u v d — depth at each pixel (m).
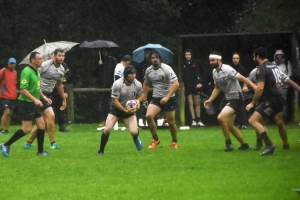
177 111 52.44
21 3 64.69
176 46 70.88
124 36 69.19
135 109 31.31
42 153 31.55
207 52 52.25
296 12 56.31
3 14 64.25
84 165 28.08
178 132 43.84
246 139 38.34
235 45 51.88
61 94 34.69
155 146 34.06
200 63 48.78
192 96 48.91
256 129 30.34
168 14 69.94
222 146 34.78
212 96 32.47
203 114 51.34
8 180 24.80
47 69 33.84
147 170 26.55
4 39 64.56
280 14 57.62
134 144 36.25
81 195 21.69
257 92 29.98
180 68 50.53
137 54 48.50
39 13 65.88
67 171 26.59
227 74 31.70
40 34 66.06
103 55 48.75
